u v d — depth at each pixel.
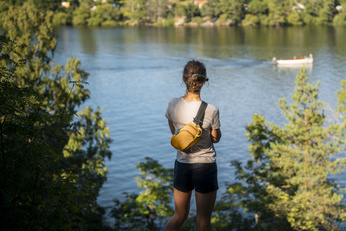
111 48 114.00
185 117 3.13
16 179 2.86
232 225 22.69
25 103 3.07
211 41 130.62
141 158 40.66
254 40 130.75
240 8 181.00
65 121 3.31
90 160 18.11
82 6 194.88
